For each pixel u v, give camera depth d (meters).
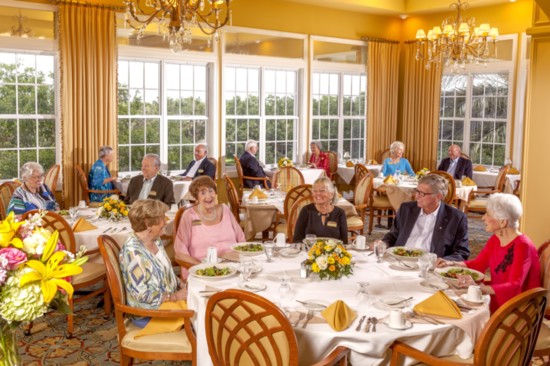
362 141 11.42
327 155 10.02
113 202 5.15
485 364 2.40
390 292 3.08
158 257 3.38
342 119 11.07
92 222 5.04
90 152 8.04
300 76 10.35
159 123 8.94
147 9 8.35
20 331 4.32
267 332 2.41
